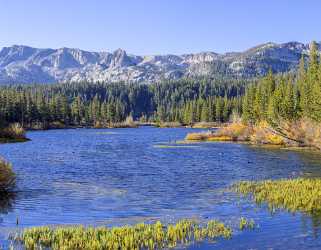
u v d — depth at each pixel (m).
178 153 62.94
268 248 16.83
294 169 44.09
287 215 22.22
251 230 19.38
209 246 17.02
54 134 122.25
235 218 21.91
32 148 70.62
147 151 66.44
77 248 16.48
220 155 59.84
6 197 28.69
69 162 50.31
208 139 94.81
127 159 54.19
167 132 136.38
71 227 19.92
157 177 38.41
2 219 22.47
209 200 27.30
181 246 17.00
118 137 107.06
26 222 21.84
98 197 28.86
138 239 17.62
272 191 28.59
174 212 24.05
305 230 19.31
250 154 61.75
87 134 122.88
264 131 85.88
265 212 23.08
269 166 46.94
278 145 79.94
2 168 30.50
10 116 150.62
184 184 34.34
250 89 116.50
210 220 21.58
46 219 22.56
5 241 17.73
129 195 29.55
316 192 27.12
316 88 79.38
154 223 21.22
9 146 74.62
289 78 110.31
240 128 96.12
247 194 28.94
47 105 169.75
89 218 22.84
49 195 29.48
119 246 16.73
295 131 79.31
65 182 35.28
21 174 39.81
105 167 45.75
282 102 91.88
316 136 72.69
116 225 21.05
